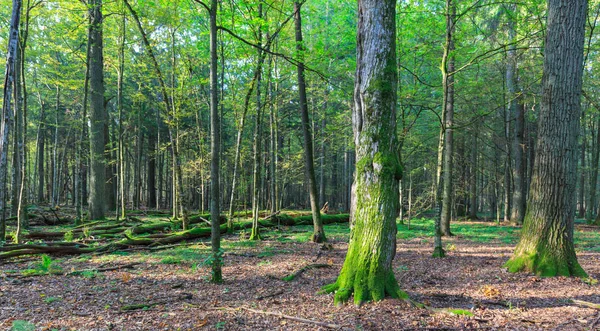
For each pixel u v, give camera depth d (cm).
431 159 1797
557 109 638
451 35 927
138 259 827
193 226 1341
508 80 1642
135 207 2544
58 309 462
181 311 459
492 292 530
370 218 493
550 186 645
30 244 847
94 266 748
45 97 2202
